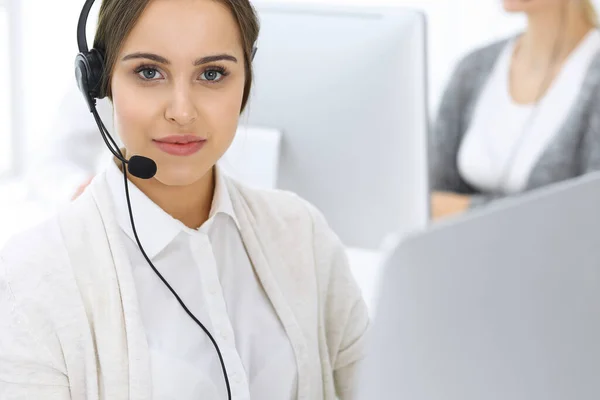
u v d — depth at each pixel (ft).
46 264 2.60
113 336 2.61
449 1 11.28
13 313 2.54
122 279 2.65
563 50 7.21
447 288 1.32
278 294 2.97
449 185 7.68
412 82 3.90
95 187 2.78
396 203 4.04
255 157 4.08
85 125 5.77
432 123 7.85
